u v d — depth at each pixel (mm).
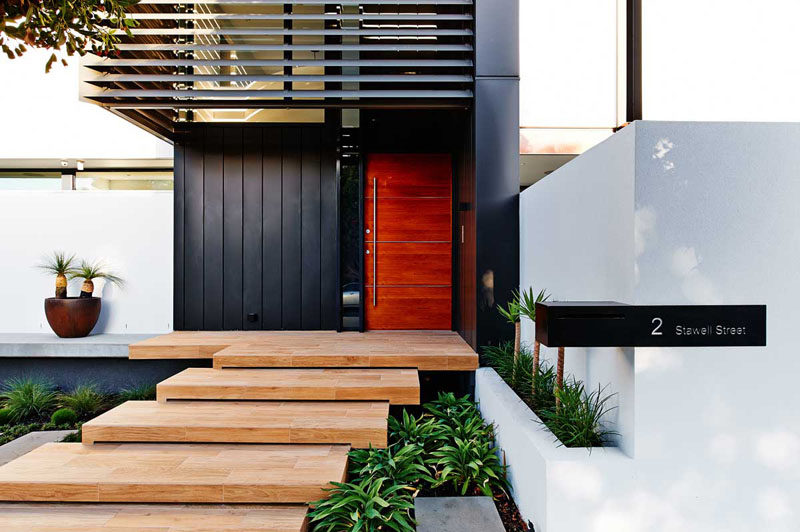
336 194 5121
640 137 2160
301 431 2863
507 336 3953
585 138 4766
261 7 4398
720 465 2164
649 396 2156
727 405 2166
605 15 4746
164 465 2598
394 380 3443
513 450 2705
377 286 5223
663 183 2158
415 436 3141
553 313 2115
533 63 4734
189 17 3805
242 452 2770
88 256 5305
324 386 3301
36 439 3727
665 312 2100
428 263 5230
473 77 4020
